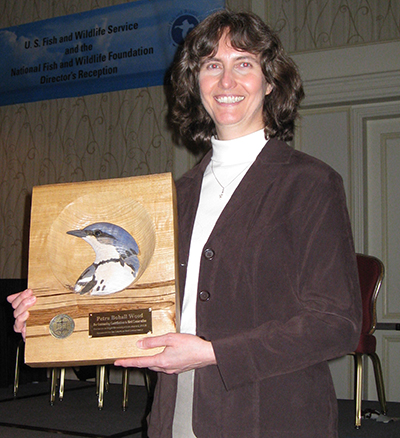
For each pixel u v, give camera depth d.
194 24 4.30
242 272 0.87
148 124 4.53
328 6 3.91
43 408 3.45
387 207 4.02
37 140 4.93
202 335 0.87
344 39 3.85
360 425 2.95
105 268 0.93
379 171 4.06
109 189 0.97
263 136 1.04
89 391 4.09
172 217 0.93
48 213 0.97
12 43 5.00
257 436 0.81
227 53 0.99
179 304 0.94
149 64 4.49
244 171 1.00
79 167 4.75
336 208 0.84
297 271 0.85
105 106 4.70
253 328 0.85
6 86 5.02
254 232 0.87
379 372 3.25
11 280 4.21
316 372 0.85
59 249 0.95
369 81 3.74
